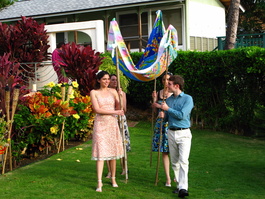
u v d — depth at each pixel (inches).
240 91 382.3
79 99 334.3
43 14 678.5
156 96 223.6
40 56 489.7
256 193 204.7
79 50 376.8
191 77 412.5
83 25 508.4
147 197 195.8
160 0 590.9
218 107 399.9
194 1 657.6
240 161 275.3
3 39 470.6
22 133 273.0
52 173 237.3
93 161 268.7
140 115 466.0
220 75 393.1
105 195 197.5
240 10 861.8
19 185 212.2
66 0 727.7
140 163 265.1
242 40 565.9
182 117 194.1
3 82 257.0
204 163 269.1
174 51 233.1
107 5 629.3
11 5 795.4
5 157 237.0
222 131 394.6
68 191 202.7
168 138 202.8
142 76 233.5
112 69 441.7
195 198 196.2
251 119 371.9
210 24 729.0
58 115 288.0
